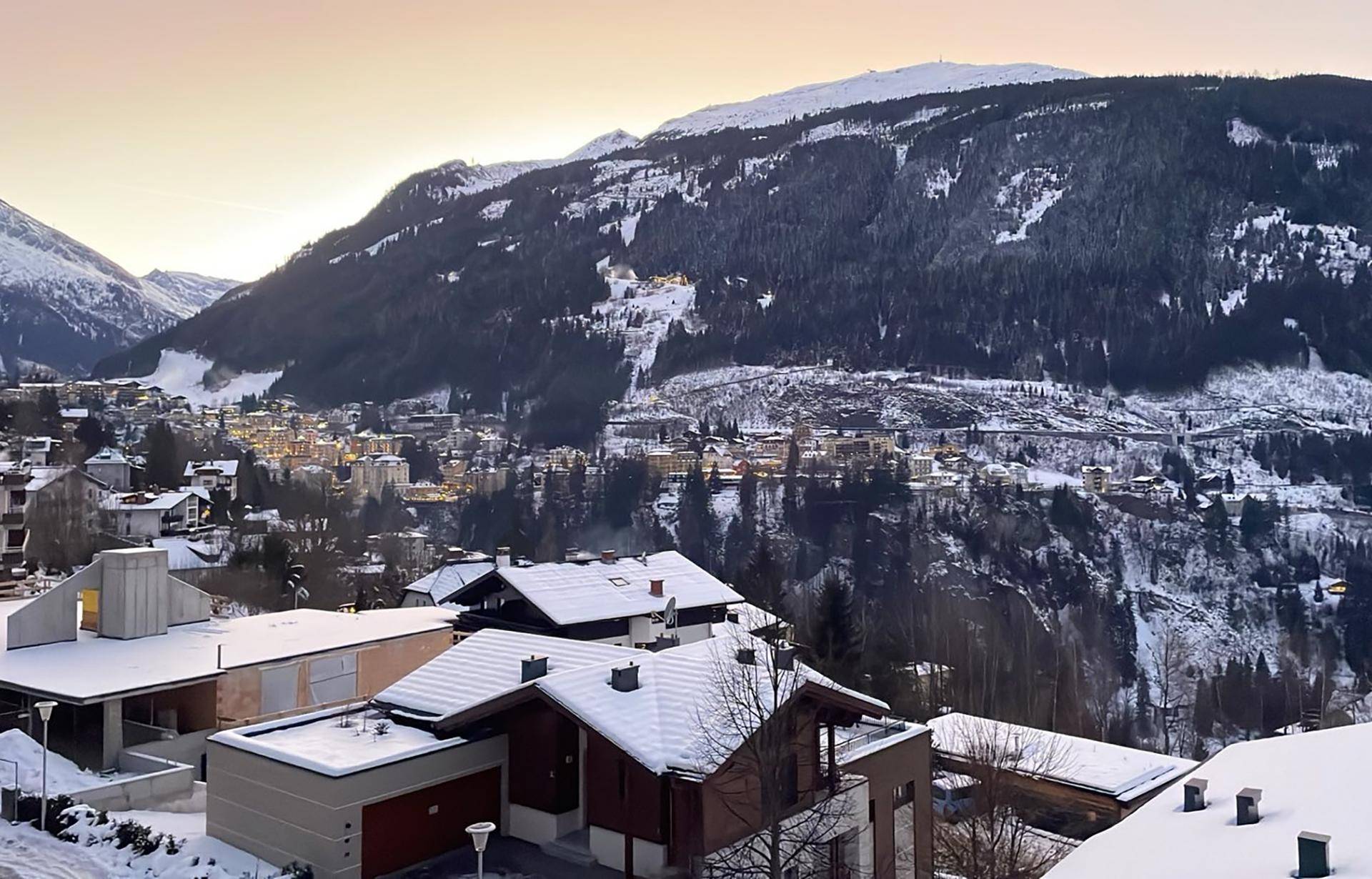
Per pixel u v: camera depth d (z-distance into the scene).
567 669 25.59
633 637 43.12
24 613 34.00
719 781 20.44
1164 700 82.88
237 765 22.42
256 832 21.89
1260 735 84.19
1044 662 91.25
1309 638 124.38
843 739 27.00
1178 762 41.16
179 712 32.41
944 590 123.75
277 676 34.50
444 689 25.72
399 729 24.25
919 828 27.98
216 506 108.62
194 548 77.81
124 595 35.75
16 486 68.94
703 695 22.22
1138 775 39.38
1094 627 125.19
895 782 27.05
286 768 21.34
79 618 37.19
